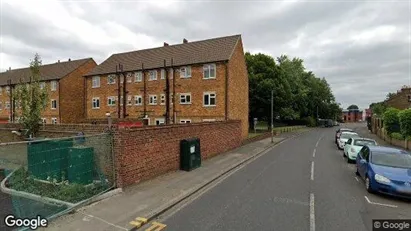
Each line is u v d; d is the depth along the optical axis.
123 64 34.88
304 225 6.45
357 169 11.90
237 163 14.83
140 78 32.25
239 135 23.11
